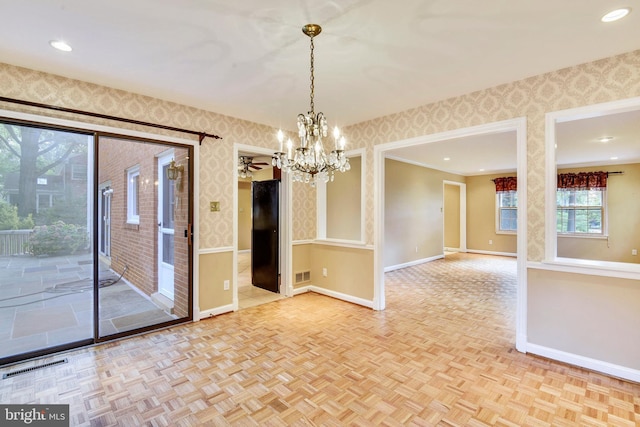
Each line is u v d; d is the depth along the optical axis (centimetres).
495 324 340
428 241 752
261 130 407
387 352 273
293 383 224
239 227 868
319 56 231
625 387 219
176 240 367
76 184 293
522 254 273
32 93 252
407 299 435
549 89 258
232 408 196
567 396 209
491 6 173
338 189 547
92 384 222
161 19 185
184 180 350
